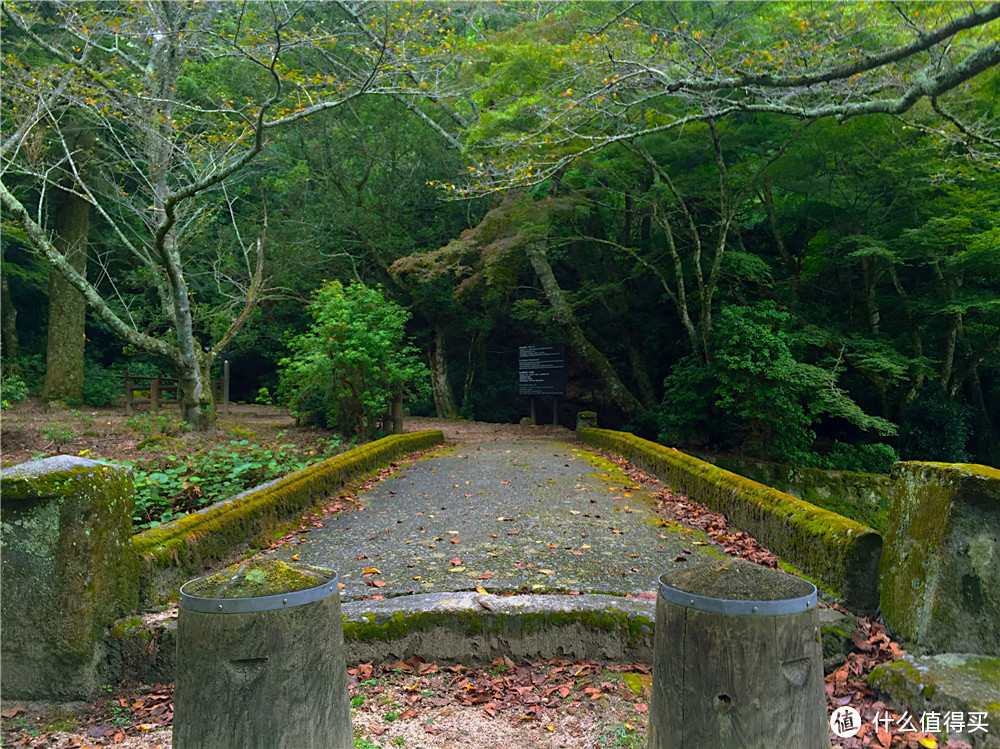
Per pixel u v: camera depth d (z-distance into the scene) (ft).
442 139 59.88
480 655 13.41
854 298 55.57
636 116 43.68
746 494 19.92
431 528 20.80
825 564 14.85
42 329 75.92
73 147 51.67
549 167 38.42
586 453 36.04
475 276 52.31
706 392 46.78
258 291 44.55
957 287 51.49
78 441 35.65
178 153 38.42
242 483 25.31
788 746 7.37
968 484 11.99
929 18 30.37
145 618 13.55
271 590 8.00
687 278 56.90
